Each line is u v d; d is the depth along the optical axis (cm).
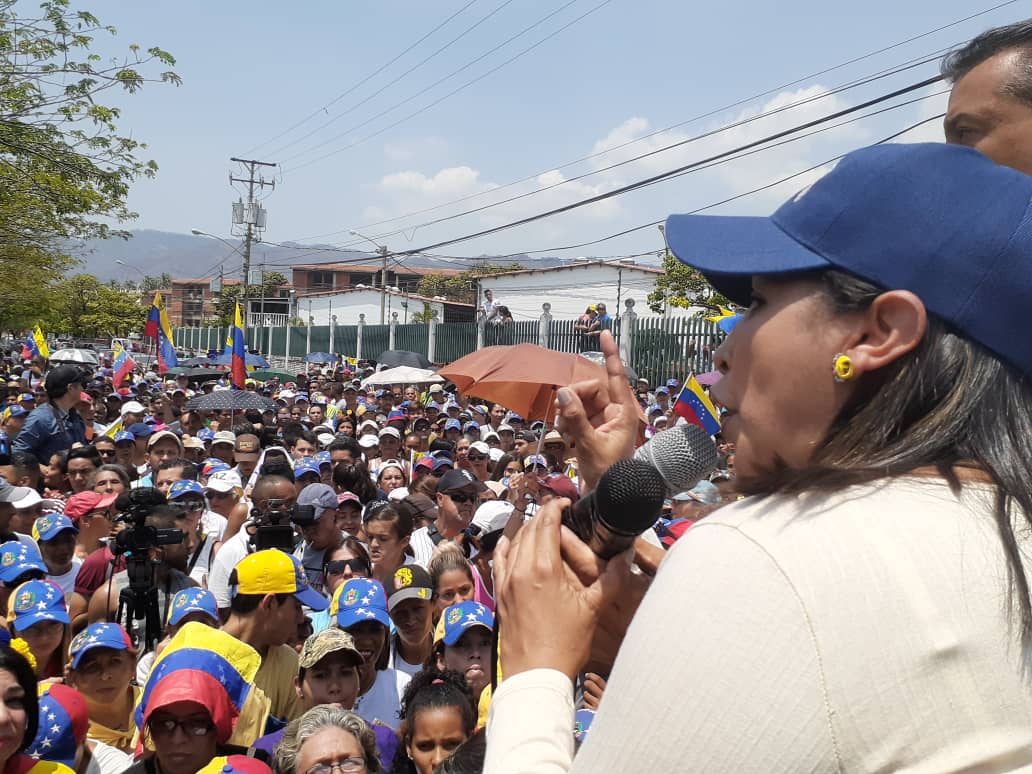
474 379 602
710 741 81
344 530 743
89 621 528
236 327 1647
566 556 112
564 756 98
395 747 385
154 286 9925
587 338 1981
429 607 518
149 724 345
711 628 84
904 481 90
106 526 669
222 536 708
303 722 339
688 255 105
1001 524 86
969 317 92
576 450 149
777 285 100
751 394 101
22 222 1430
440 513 743
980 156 97
